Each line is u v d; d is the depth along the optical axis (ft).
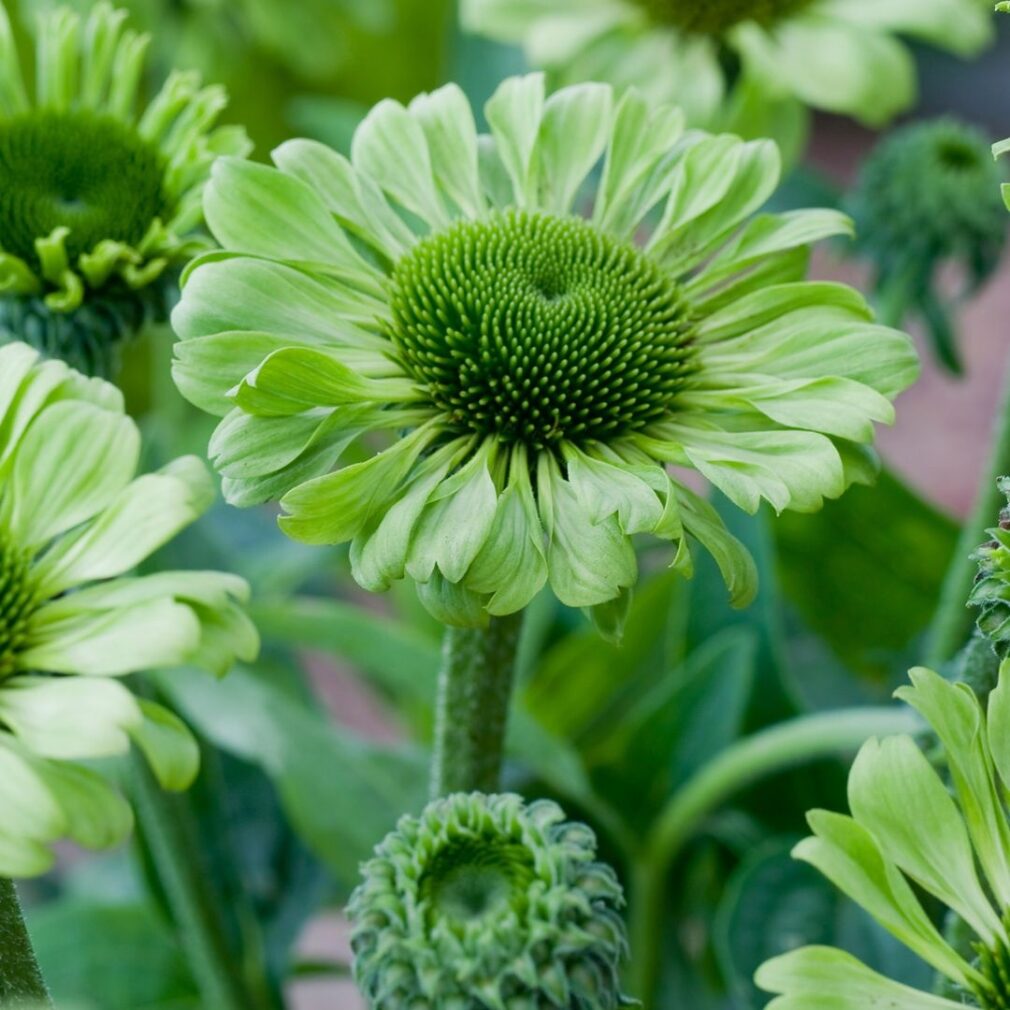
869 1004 1.24
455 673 1.35
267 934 1.64
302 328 1.32
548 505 1.29
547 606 1.75
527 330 1.34
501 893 1.24
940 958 1.25
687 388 1.35
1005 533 1.27
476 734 1.36
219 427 1.28
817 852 1.24
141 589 1.28
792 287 1.35
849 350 1.32
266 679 1.70
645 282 1.37
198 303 1.30
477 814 1.26
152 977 1.66
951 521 1.69
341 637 1.62
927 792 1.26
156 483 1.29
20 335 1.42
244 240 1.33
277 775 1.60
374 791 1.60
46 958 1.65
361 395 1.30
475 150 1.39
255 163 1.33
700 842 1.68
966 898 1.26
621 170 1.39
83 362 1.42
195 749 1.26
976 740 1.26
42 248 1.40
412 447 1.31
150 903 1.64
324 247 1.34
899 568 1.72
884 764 1.26
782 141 1.76
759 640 1.64
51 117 1.47
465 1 1.78
